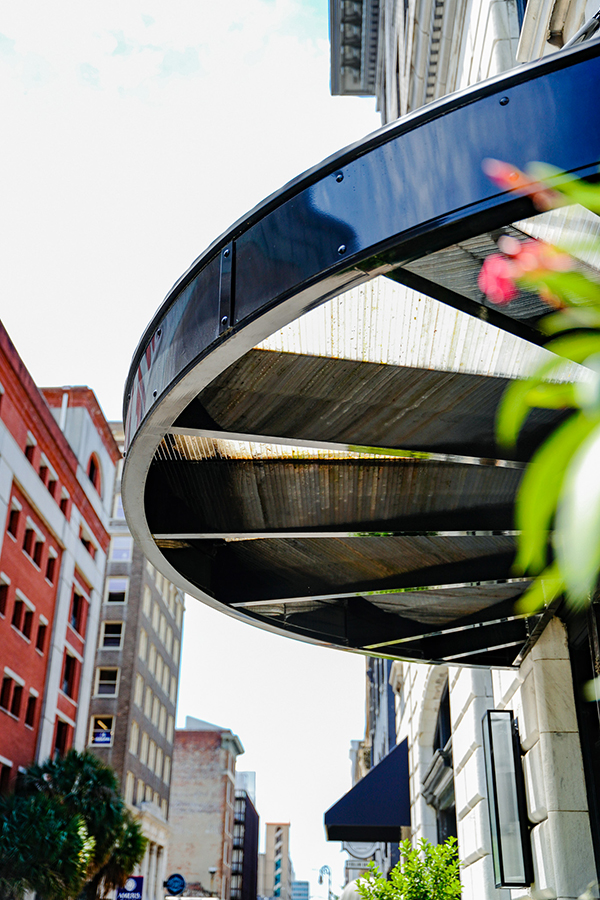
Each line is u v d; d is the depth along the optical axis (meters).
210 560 6.62
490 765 8.02
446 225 3.31
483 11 8.86
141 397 4.60
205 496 5.64
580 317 1.42
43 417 34.88
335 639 7.57
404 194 3.47
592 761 6.91
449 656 8.01
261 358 4.40
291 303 3.78
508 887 7.62
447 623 7.88
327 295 3.74
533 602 1.54
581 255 3.56
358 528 5.70
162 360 4.37
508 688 8.41
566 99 3.16
